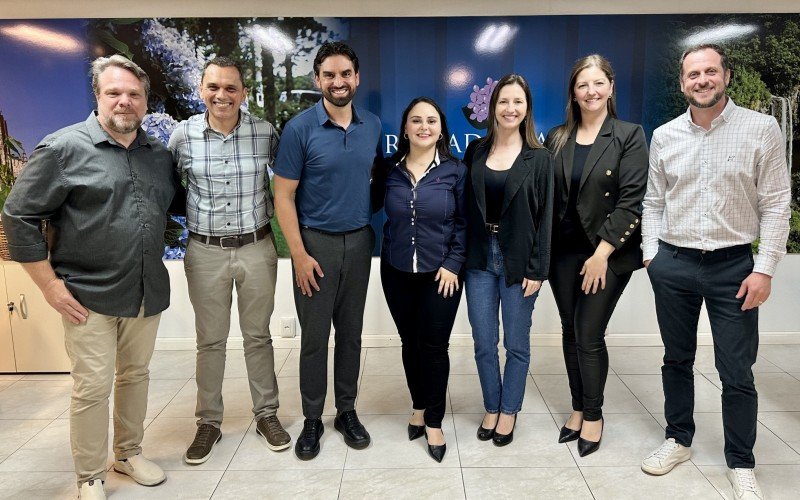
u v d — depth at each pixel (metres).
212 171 2.25
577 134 2.27
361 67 3.38
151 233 2.04
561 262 2.32
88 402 2.00
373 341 3.73
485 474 2.23
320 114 2.19
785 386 3.02
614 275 2.22
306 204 2.25
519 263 2.22
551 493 2.11
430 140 2.17
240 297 2.41
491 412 2.49
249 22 3.34
